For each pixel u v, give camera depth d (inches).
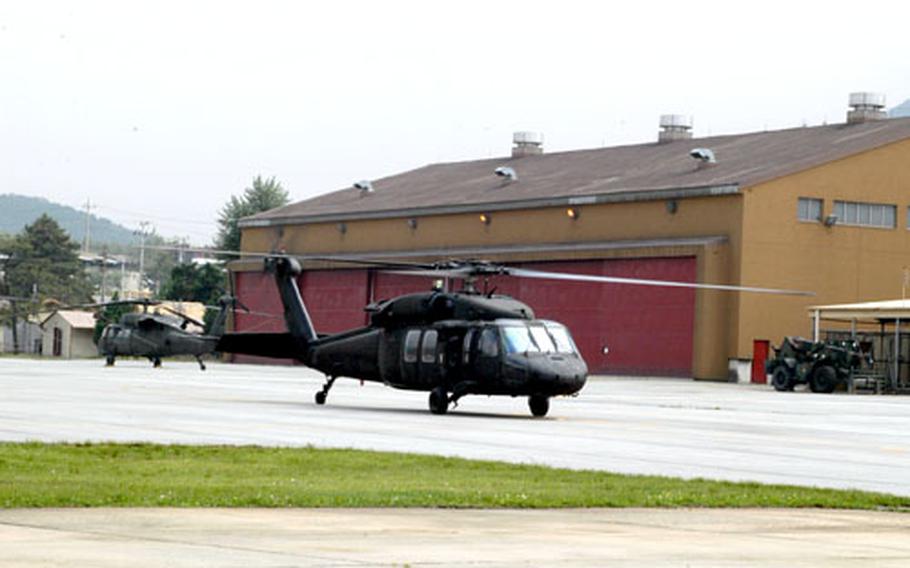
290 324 5221.5
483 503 2133.4
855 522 2065.7
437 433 3727.9
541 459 3065.9
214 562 1497.3
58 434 3425.2
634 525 1946.4
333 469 2642.7
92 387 6215.6
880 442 3880.4
